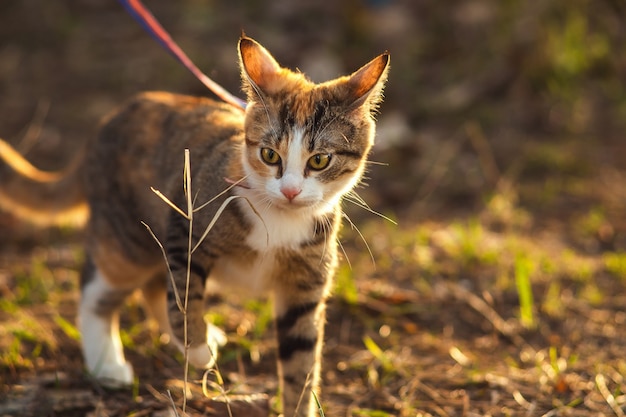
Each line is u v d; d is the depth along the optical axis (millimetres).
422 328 5258
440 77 9438
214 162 4047
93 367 4484
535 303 5578
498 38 9602
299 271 4039
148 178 4402
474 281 5914
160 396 4164
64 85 9055
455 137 8484
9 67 9289
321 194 3877
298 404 3963
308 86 3957
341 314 5348
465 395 4367
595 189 7660
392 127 8398
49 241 6566
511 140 8484
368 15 10258
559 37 9367
